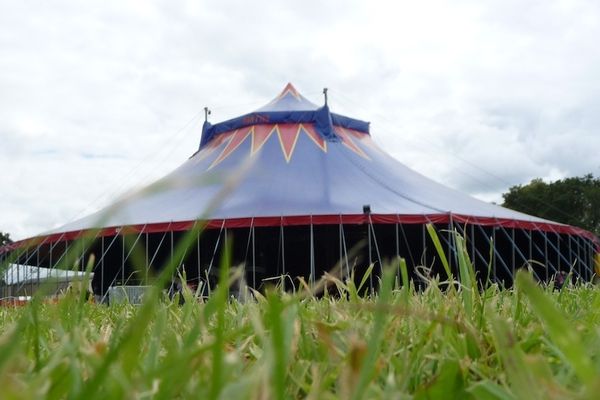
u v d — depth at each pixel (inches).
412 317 39.0
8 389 13.4
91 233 18.1
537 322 42.6
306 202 481.4
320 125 629.6
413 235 577.0
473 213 498.3
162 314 28.9
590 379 13.5
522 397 18.0
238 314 47.2
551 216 1599.4
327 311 46.1
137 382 18.4
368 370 18.7
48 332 41.6
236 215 458.3
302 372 26.4
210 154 634.2
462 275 42.9
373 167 605.0
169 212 487.8
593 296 69.5
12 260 23.0
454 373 24.7
